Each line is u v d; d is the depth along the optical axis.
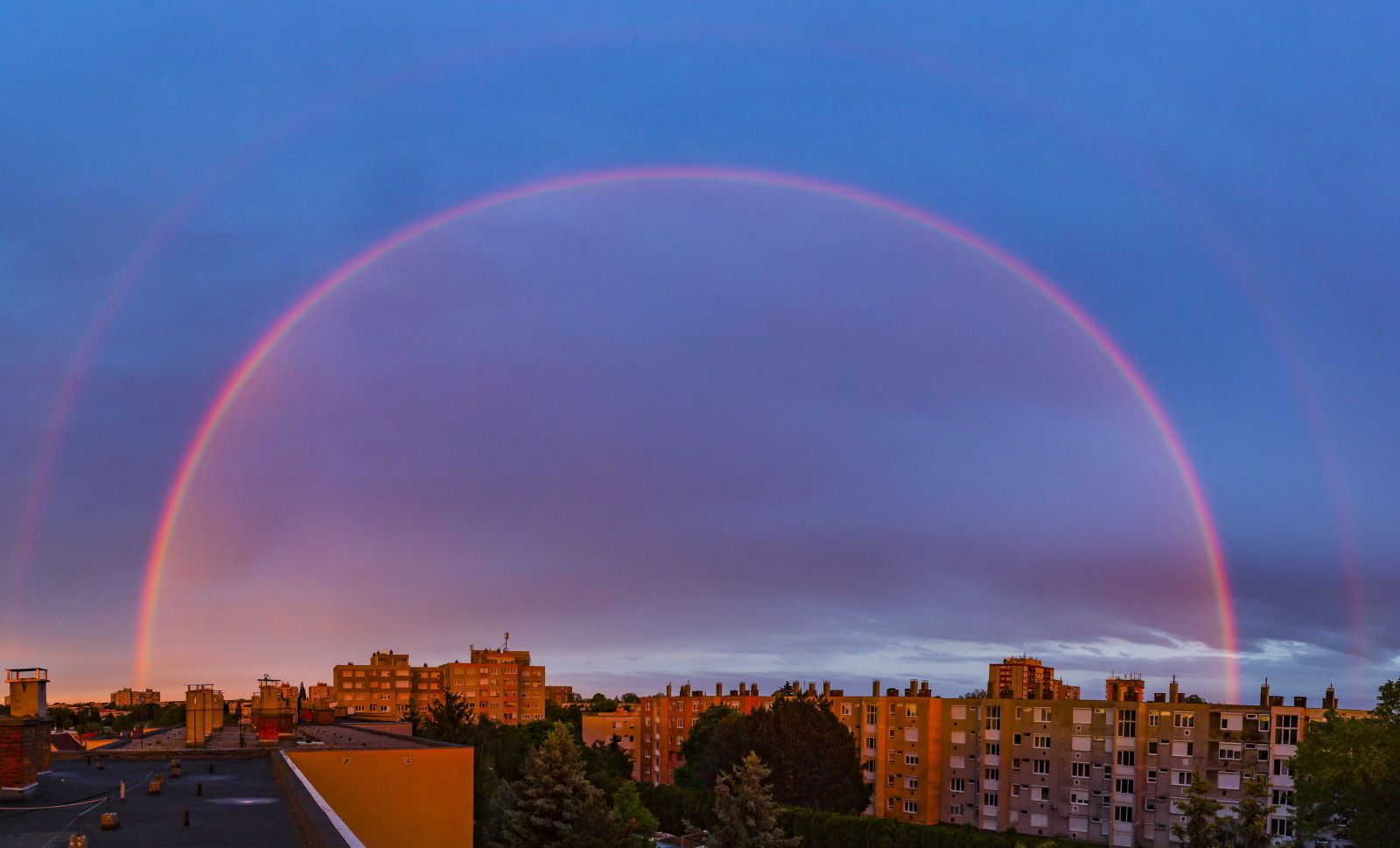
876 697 132.62
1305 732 96.69
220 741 52.06
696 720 158.50
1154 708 106.00
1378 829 61.56
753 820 82.00
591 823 67.06
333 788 36.28
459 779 37.34
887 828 97.06
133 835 22.25
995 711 118.69
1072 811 110.38
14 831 22.75
